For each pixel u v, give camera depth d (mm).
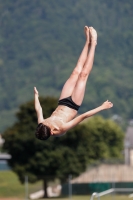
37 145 134500
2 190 131625
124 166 147875
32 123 136750
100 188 127375
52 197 131000
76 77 41062
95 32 41719
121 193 123812
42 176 135125
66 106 40375
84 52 41688
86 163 139875
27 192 123438
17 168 135000
